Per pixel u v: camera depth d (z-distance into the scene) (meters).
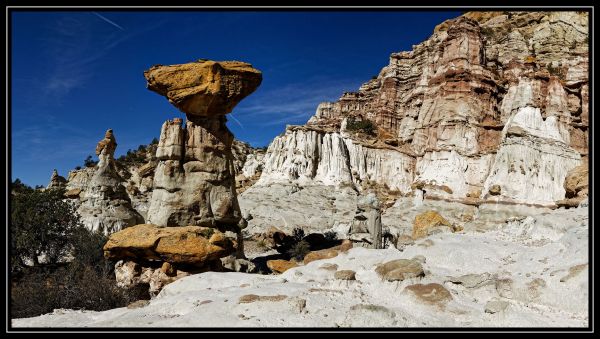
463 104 73.06
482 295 12.67
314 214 58.44
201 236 24.84
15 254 27.38
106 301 17.81
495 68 79.94
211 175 30.50
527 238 17.59
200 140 30.69
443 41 82.69
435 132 74.38
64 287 18.39
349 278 13.61
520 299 12.12
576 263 12.60
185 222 29.42
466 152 70.38
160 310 12.89
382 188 74.50
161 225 29.02
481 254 15.58
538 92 63.84
